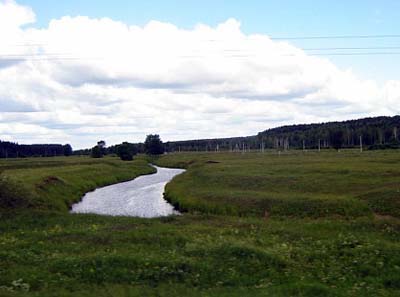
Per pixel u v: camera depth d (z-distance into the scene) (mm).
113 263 17031
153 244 21719
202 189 50938
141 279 15703
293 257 18969
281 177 50875
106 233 24188
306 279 15867
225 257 18094
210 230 25500
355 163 64062
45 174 62500
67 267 16812
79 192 59438
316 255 19094
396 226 26281
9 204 34812
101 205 50375
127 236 23172
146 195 59688
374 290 14375
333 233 24938
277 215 35844
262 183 49688
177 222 28938
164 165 138875
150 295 13445
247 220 29797
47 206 40031
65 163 108250
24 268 16953
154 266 16703
